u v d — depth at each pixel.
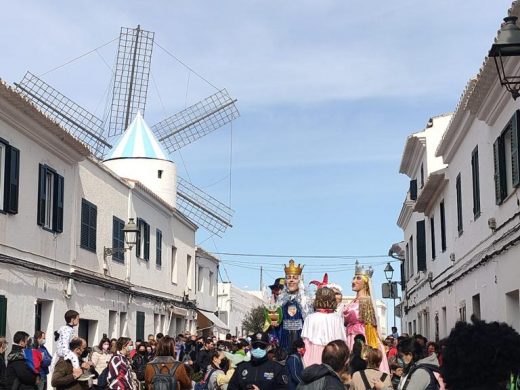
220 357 14.56
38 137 18.11
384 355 10.82
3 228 16.36
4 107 16.08
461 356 3.64
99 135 34.72
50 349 18.94
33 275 17.92
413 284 33.81
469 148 19.05
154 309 29.78
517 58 12.70
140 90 37.78
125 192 26.17
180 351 22.77
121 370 12.37
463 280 20.55
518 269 14.10
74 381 12.00
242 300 61.12
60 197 19.86
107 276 23.80
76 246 21.05
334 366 6.71
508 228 14.71
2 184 16.50
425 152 28.48
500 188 15.12
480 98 15.73
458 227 21.03
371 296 11.15
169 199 33.88
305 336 9.57
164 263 31.73
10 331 16.58
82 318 21.42
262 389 8.88
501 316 15.59
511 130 14.34
